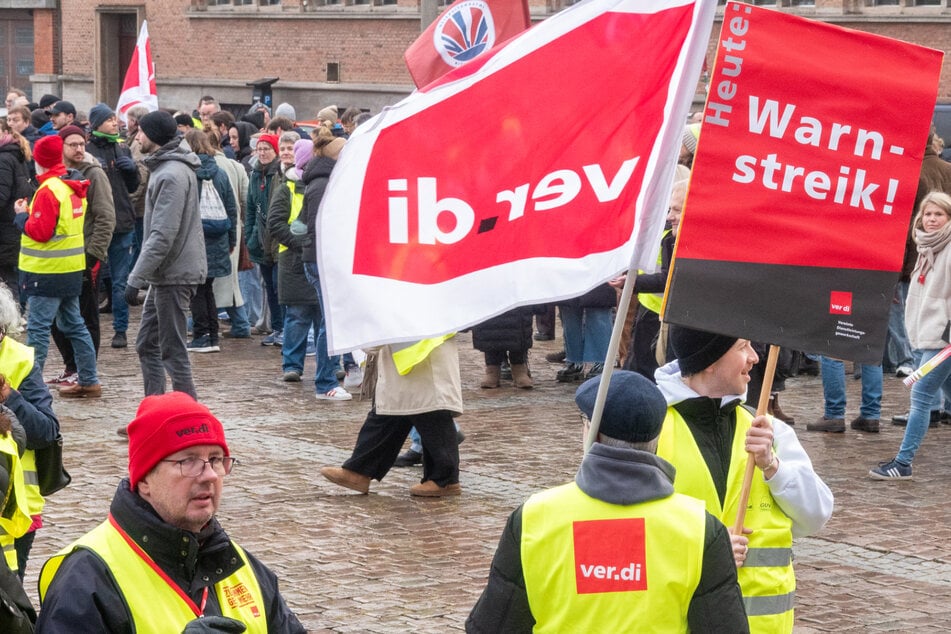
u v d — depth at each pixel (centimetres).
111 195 1602
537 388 1577
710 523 436
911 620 820
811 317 517
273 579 462
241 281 1961
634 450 444
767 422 514
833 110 517
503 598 443
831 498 539
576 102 553
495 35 1091
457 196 555
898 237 521
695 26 545
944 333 1156
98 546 428
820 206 517
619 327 484
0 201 1686
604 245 552
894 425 1388
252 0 4081
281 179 1748
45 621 416
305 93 3988
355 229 556
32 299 1393
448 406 1064
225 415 1393
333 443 1276
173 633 423
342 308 556
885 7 3072
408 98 553
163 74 4288
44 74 4569
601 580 432
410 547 952
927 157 1597
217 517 1019
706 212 512
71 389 1455
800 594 866
